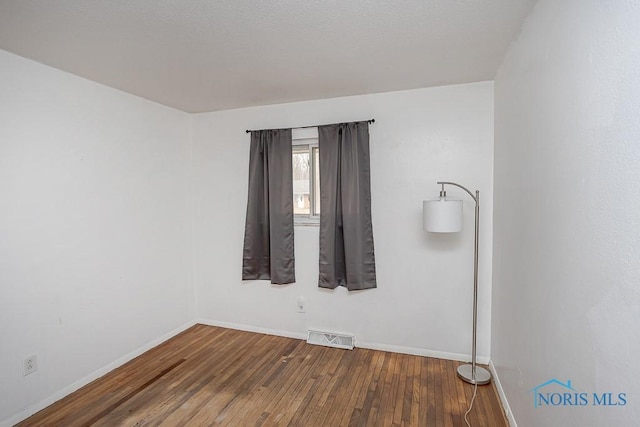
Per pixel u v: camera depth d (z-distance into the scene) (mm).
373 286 2980
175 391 2387
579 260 1158
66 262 2355
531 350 1649
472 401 2238
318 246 3189
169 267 3324
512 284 2018
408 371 2631
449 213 2352
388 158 2928
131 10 1570
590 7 1078
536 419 1571
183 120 3508
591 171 1076
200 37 1860
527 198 1725
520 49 1834
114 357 2721
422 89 2809
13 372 2039
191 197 3627
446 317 2826
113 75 2436
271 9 1578
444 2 1537
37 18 1630
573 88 1200
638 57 844
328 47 2010
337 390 2383
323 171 3061
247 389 2406
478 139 2684
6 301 2010
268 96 3002
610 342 970
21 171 2084
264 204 3328
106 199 2662
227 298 3570
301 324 3283
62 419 2082
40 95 2191
